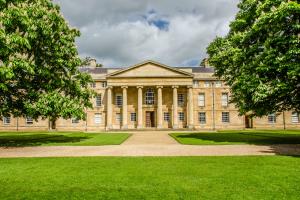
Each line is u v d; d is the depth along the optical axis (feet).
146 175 33.50
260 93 68.95
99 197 25.62
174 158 46.62
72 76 92.02
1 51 60.90
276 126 208.64
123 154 53.72
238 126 207.82
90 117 207.82
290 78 66.59
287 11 66.28
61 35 81.66
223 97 210.59
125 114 200.95
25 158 48.01
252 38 81.66
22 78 76.43
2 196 26.14
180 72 201.26
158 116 199.93
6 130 203.10
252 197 25.08
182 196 25.55
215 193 26.32
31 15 73.31
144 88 210.59
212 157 47.42
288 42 67.62
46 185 29.58
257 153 53.16
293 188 27.63
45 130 199.62
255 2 83.82
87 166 39.50
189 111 200.13
